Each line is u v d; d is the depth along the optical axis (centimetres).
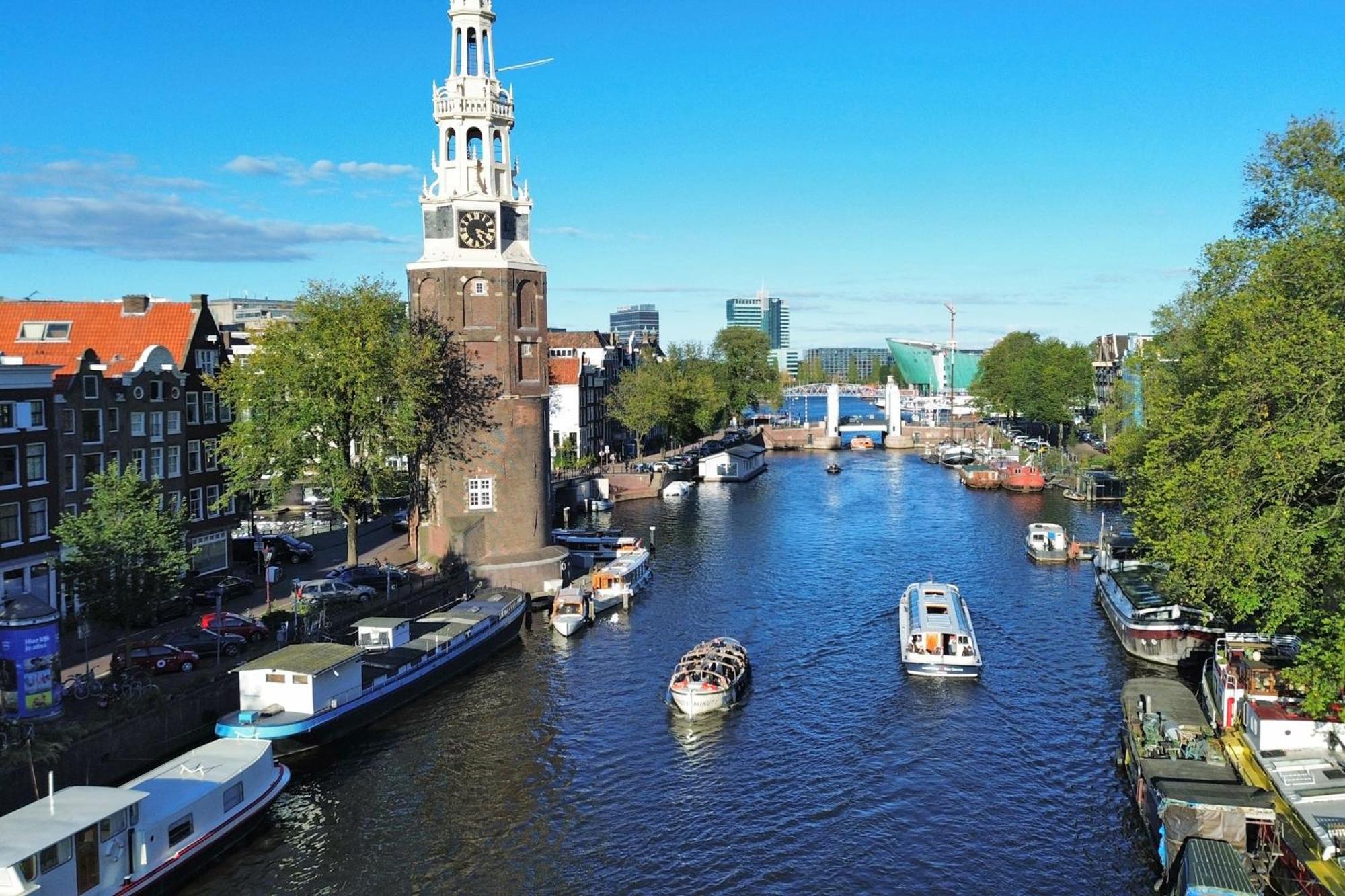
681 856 3597
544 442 7088
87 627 4903
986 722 4772
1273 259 4397
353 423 6384
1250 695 3991
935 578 7700
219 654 4628
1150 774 3556
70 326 6819
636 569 7319
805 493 12712
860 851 3622
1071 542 8450
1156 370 7881
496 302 6719
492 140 6788
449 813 3906
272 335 6275
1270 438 3791
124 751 3925
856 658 5734
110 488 4691
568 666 5609
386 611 5806
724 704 4941
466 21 6662
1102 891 3350
